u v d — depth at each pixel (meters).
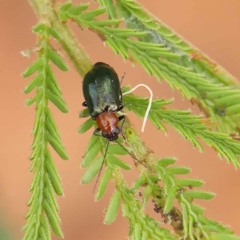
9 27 0.15
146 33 0.10
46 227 0.10
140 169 0.10
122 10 0.10
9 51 0.15
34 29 0.10
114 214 0.10
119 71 0.15
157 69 0.10
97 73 0.10
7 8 0.15
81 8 0.10
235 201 0.16
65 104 0.10
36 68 0.10
